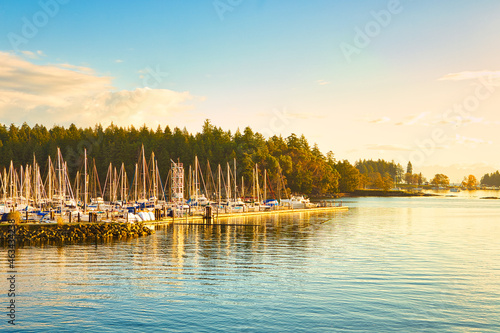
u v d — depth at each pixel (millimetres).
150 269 36781
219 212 96375
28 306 26938
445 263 39219
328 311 26016
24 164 183000
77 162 184125
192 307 26750
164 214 80562
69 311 26078
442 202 190125
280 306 26891
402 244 51375
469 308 26594
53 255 43375
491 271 35906
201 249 47344
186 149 181375
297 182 195000
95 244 51188
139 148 179875
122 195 123500
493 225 76938
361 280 32906
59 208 86500
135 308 26594
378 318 24953
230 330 23250
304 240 54969
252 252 45344
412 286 31234
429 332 23141
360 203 176125
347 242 53156
